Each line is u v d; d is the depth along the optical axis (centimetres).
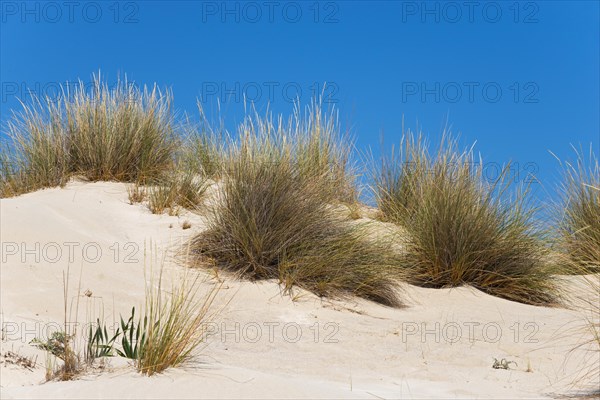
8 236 697
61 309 588
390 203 1001
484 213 828
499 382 512
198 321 530
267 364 532
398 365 555
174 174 1005
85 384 390
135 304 627
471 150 861
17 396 372
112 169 1016
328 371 524
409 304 745
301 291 721
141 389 382
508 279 809
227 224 785
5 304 579
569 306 777
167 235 820
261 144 905
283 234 764
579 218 874
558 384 505
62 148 1012
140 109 1062
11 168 984
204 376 409
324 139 1039
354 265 758
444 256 816
